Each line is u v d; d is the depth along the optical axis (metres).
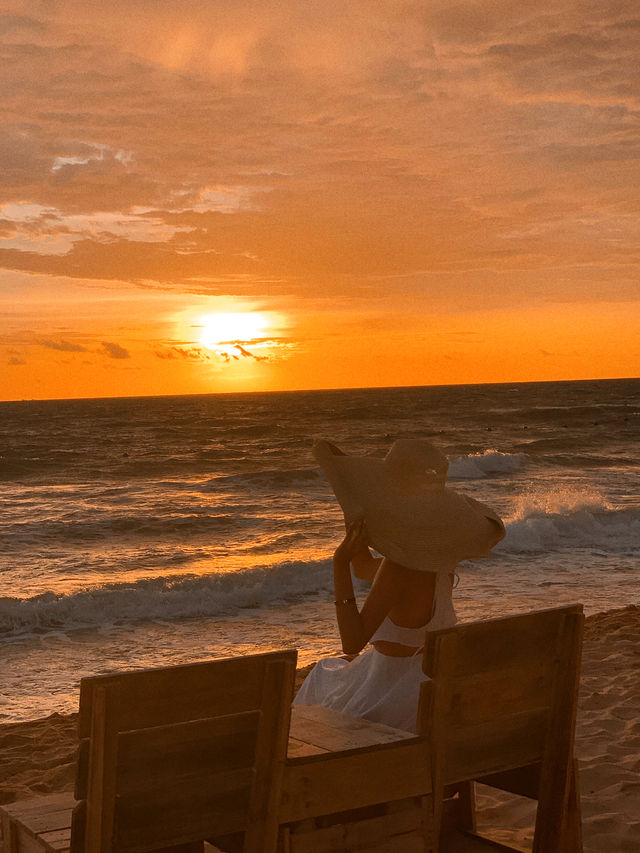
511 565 14.86
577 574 13.99
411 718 3.24
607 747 5.21
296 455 46.06
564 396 136.00
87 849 2.21
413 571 3.18
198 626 11.38
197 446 54.72
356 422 79.12
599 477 31.45
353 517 3.11
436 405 111.06
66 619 11.72
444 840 3.48
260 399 185.00
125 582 13.49
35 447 55.22
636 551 16.25
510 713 2.95
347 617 3.14
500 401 121.31
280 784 2.48
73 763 5.61
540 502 22.77
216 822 2.43
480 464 34.78
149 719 2.29
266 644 10.40
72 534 19.91
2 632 11.13
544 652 3.00
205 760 2.39
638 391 151.88
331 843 2.66
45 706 8.08
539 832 3.09
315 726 3.00
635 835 3.92
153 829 2.33
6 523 21.31
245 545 18.31
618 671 7.00
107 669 9.44
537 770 3.13
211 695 2.37
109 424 85.94
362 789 2.67
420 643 3.27
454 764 2.84
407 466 3.16
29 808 2.84
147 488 31.02
